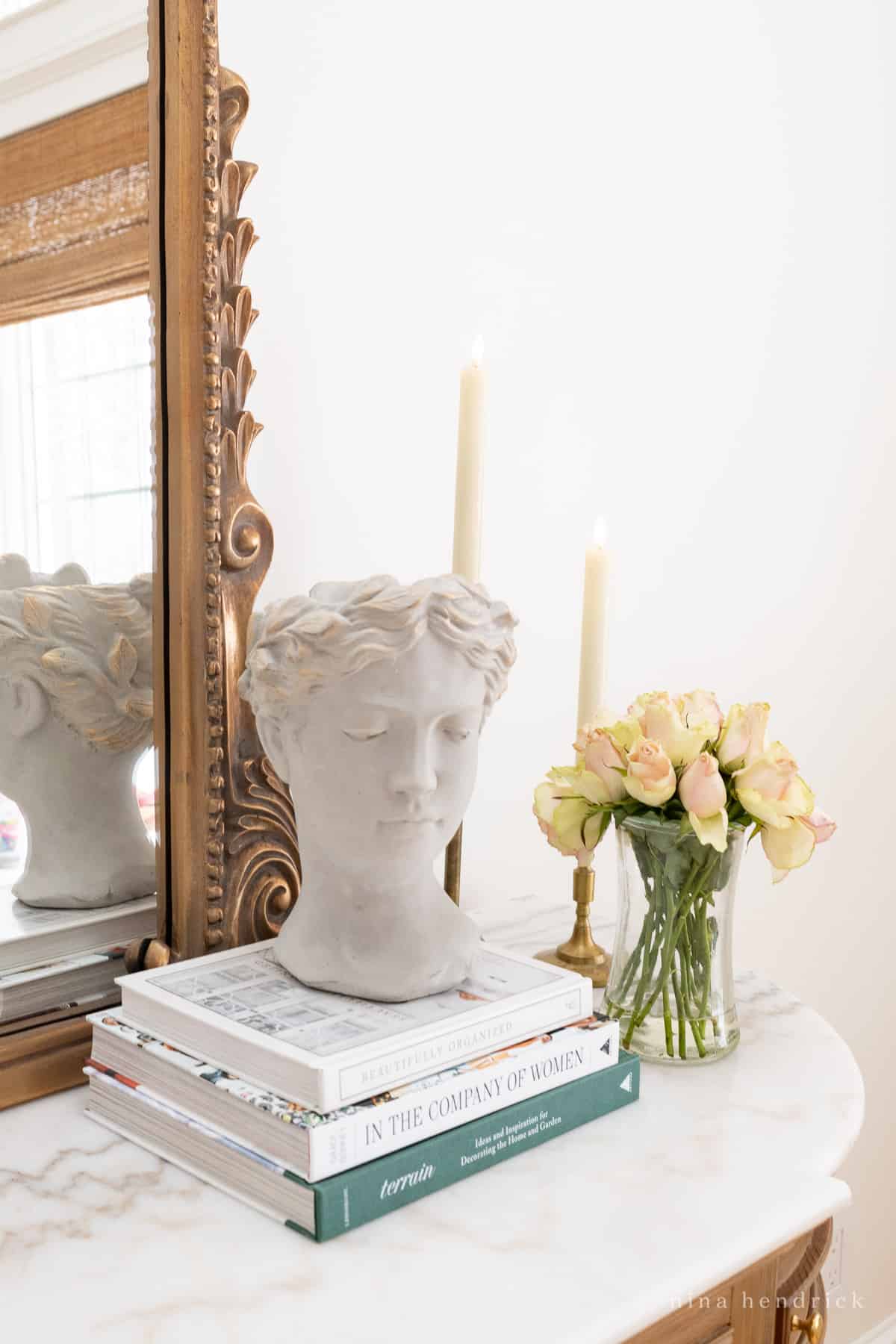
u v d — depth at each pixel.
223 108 0.86
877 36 1.69
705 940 0.86
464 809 0.78
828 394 1.67
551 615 1.31
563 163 1.28
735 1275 0.62
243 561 0.89
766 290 1.55
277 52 1.03
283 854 0.93
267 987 0.78
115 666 0.87
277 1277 0.59
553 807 0.95
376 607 0.70
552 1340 0.55
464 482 0.94
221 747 0.89
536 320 1.27
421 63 1.14
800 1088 0.83
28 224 0.80
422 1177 0.67
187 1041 0.72
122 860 0.89
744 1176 0.70
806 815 0.85
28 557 0.81
